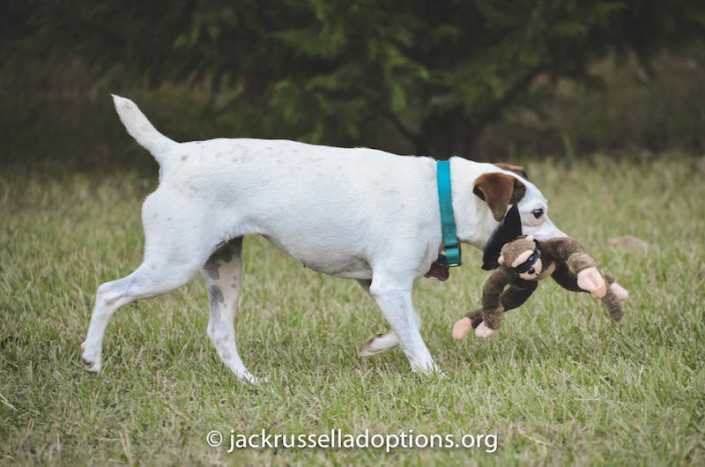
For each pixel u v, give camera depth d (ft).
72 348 24.18
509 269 20.20
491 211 19.74
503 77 44.80
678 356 21.88
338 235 20.79
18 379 22.34
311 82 41.60
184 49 43.68
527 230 20.70
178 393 21.58
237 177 20.49
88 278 29.78
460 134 48.75
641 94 62.08
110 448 18.48
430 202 20.95
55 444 18.47
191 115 54.08
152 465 17.53
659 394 19.93
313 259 21.33
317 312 27.25
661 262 30.66
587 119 56.44
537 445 17.79
